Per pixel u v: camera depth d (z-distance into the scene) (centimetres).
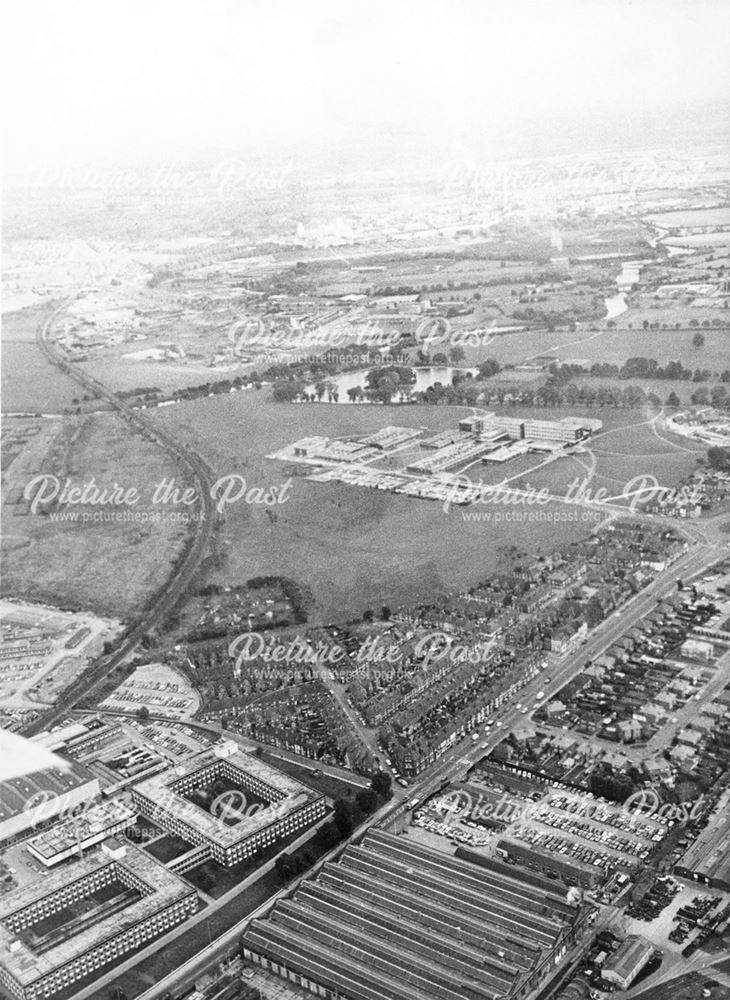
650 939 13888
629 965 13238
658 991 13025
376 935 14075
